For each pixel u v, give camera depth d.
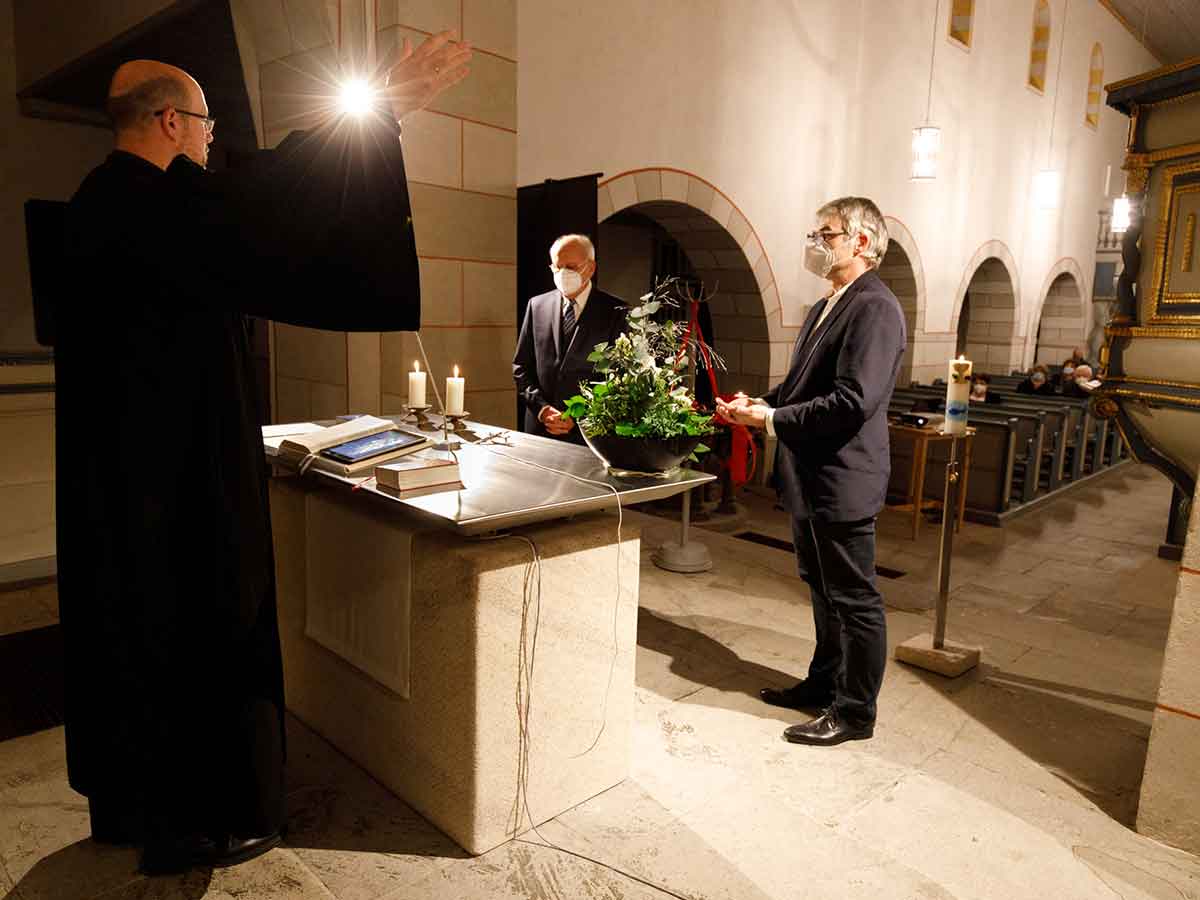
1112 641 3.96
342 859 2.12
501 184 4.55
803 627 3.92
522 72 5.07
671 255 10.50
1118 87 3.93
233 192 1.69
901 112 8.57
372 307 1.87
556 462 2.60
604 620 2.35
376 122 1.78
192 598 1.87
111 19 4.13
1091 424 8.38
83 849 2.13
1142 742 2.93
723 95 6.53
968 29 9.48
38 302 2.74
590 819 2.32
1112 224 11.22
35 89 4.68
